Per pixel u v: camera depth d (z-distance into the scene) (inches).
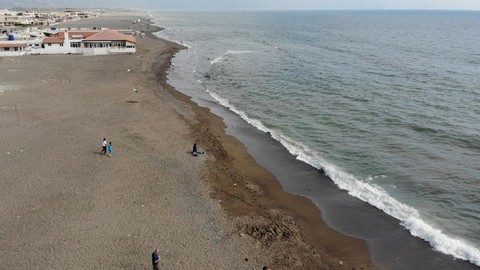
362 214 1165.1
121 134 1680.6
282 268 909.8
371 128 1866.4
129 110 2030.0
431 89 2598.4
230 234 1023.6
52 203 1125.1
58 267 873.5
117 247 948.0
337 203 1226.0
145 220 1063.0
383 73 3137.3
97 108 2043.6
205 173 1357.0
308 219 1141.7
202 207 1143.0
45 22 7741.1
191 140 1659.7
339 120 1979.6
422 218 1143.0
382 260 969.5
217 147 1611.7
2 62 3292.3
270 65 3538.4
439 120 1966.0
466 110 2133.4
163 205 1141.7
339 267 941.2
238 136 1781.5
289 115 2075.5
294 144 1689.2
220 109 2197.3
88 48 3900.1
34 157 1418.6
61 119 1843.0
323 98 2388.0
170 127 1807.3
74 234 990.4
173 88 2642.7
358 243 1034.7
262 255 951.0
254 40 5826.8
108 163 1393.9
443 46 5093.5
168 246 960.9
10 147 1496.1
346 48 4852.4
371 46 5064.0
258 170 1444.4
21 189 1195.3
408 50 4633.4
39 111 1950.1
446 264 947.3
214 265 903.1
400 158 1540.4
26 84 2522.1
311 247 1009.5
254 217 1115.9
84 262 892.6
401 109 2149.4
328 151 1612.9
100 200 1150.3
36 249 929.5
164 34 6712.6
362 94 2466.8
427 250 1000.2
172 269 880.9
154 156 1470.2
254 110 2178.9
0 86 2436.0
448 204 1216.2
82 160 1408.7
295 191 1300.4
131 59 3666.3
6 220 1038.4
